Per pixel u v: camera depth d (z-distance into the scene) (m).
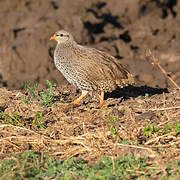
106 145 15.81
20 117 17.75
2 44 28.95
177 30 29.78
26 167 14.98
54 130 16.88
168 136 16.14
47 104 18.45
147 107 18.06
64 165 14.91
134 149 15.63
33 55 27.75
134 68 25.69
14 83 26.27
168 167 14.68
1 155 15.84
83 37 29.08
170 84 23.41
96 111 17.86
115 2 31.66
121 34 29.88
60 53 18.56
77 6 31.30
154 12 31.34
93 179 14.18
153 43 29.03
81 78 18.28
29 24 29.98
